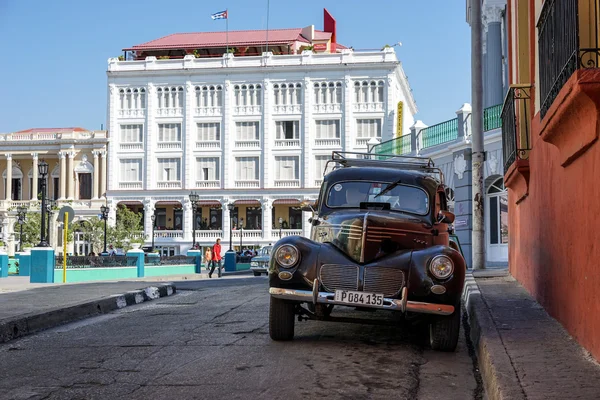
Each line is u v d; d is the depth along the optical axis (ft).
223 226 225.56
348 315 35.17
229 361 23.79
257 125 226.38
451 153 92.84
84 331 32.45
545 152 30.27
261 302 44.11
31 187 250.37
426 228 28.04
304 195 222.69
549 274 29.09
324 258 25.86
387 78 220.02
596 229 19.71
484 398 19.21
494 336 23.53
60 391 19.81
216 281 84.48
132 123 231.09
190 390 19.71
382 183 31.42
